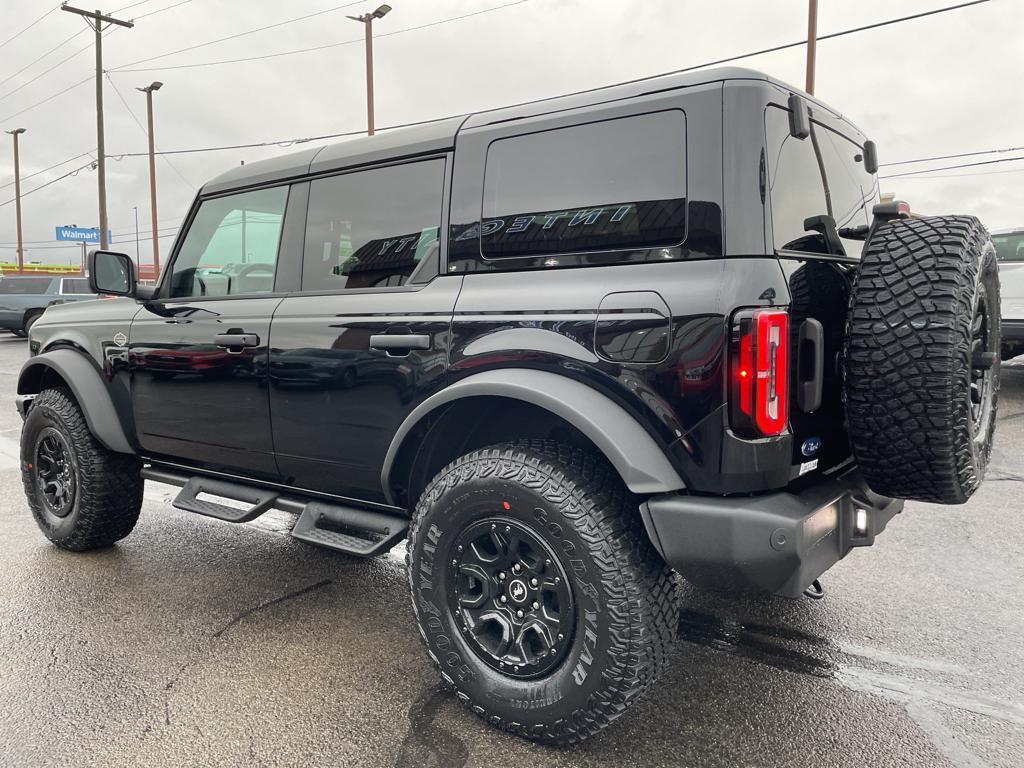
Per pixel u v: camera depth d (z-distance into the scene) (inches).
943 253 81.0
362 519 110.0
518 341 88.8
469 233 97.9
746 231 77.8
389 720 94.4
